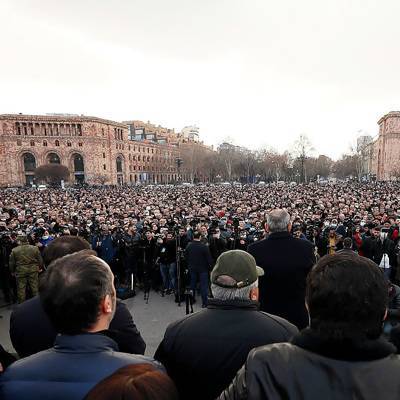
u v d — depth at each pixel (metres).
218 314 1.97
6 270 7.96
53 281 1.54
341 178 121.19
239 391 1.15
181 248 8.66
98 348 1.43
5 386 1.31
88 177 87.44
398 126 85.19
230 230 12.04
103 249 9.34
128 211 20.30
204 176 119.25
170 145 137.75
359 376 1.02
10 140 82.06
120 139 99.25
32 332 2.22
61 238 2.93
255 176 106.88
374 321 1.14
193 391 1.87
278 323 1.96
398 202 22.19
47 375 1.32
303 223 12.55
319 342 1.11
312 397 1.02
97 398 1.05
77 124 87.50
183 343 1.91
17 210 21.73
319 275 1.25
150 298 8.12
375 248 9.13
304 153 83.75
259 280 3.35
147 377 1.13
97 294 1.53
